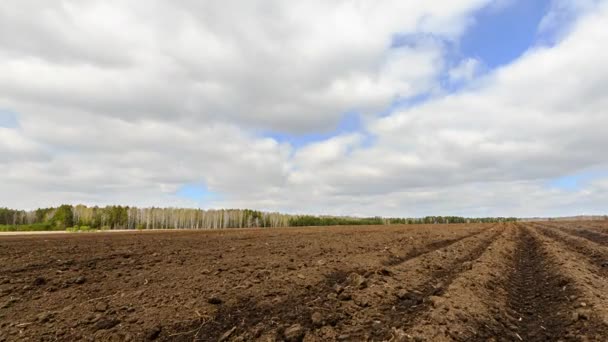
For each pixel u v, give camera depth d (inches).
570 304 311.1
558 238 1088.8
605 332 232.5
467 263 515.5
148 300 290.8
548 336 251.8
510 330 267.6
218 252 605.0
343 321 261.6
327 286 367.2
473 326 258.2
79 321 243.1
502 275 470.6
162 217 3801.7
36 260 475.8
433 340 222.5
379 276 401.4
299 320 261.0
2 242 740.7
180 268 435.8
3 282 348.2
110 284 348.8
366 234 1151.0
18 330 228.2
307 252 624.4
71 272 404.2
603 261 587.8
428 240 964.6
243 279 370.9
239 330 241.0
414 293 354.3
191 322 249.3
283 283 356.5
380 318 271.9
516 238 1175.6
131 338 219.8
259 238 945.5
